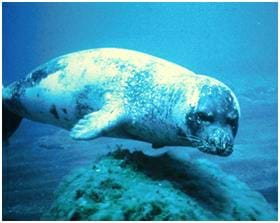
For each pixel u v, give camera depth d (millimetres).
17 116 4293
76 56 3719
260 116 9625
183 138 3240
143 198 2867
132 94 3396
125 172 3143
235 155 6266
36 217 4203
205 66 25938
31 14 49844
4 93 4094
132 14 53531
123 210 2801
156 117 3305
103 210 2816
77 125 3254
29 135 9320
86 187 2998
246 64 26016
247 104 11234
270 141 7227
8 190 4977
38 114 3943
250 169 5555
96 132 3197
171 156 3564
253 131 8109
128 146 7113
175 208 2824
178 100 3209
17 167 6094
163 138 3385
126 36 58562
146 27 53594
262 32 56438
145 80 3400
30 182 5266
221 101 3080
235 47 47125
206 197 3164
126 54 3586
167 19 51125
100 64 3549
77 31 58781
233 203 3197
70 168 5926
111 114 3316
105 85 3469
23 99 3941
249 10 52062
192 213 2844
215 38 51781
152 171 3250
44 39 55844
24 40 55062
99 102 3477
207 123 3070
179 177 3287
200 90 3146
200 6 48344
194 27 51000
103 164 3229
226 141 2990
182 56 37656
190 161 3611
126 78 3447
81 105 3576
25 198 4711
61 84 3648
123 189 2971
